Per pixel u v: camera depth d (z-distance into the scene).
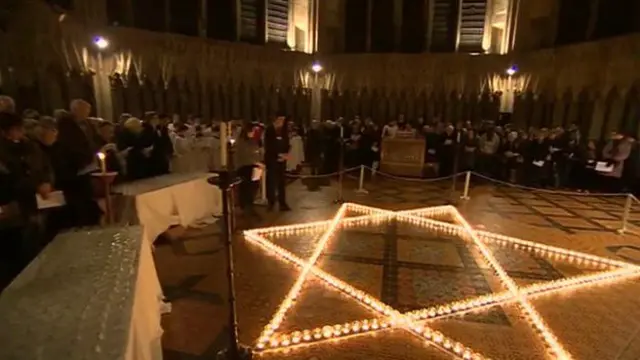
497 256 5.37
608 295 4.30
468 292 4.29
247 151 6.89
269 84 15.00
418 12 15.64
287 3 15.66
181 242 5.62
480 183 10.78
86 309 2.06
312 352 3.19
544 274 4.83
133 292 2.27
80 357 1.64
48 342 1.75
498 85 14.58
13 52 8.80
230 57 14.17
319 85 15.92
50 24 9.51
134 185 5.66
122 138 6.71
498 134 11.28
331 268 4.82
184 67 13.30
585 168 10.27
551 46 13.69
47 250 2.93
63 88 10.21
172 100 13.27
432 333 3.47
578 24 13.08
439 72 15.09
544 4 13.81
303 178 10.90
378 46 16.03
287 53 15.19
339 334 3.44
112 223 4.12
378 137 11.91
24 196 3.90
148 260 3.33
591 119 11.95
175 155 8.98
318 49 15.98
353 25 16.03
